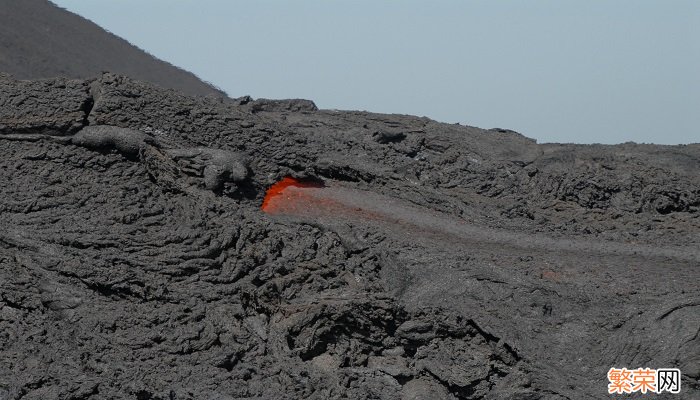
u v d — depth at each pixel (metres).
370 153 47.47
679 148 50.56
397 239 37.50
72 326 30.98
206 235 34.72
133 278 32.53
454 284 34.78
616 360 31.61
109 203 35.72
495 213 43.84
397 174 44.75
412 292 35.19
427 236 39.06
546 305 33.56
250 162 40.41
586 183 46.50
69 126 38.47
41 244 33.16
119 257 33.16
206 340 31.27
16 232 33.41
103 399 28.38
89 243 33.47
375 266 35.81
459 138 49.97
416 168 47.19
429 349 33.03
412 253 36.34
